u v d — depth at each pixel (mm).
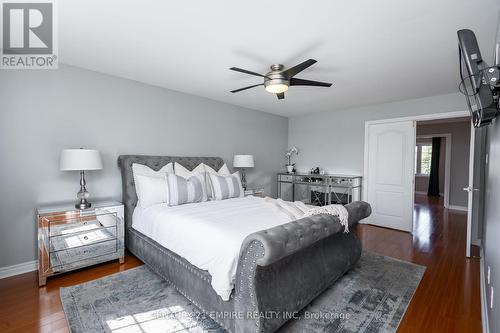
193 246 2035
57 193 2830
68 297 2193
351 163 5035
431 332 1811
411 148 4312
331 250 2406
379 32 2098
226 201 3336
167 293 2279
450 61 2668
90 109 3049
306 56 2580
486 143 3320
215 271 1783
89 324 1840
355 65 2797
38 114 2693
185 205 3021
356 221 2600
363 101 4438
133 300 2158
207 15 1878
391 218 4555
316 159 5582
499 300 1362
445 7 1742
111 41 2309
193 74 3178
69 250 2586
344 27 2025
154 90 3648
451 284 2496
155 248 2555
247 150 5137
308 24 1987
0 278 2504
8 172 2535
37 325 1835
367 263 3004
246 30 2090
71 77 2898
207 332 1780
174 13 1855
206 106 4348
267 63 2781
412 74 3062
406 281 2555
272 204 2920
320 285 2154
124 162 3199
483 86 1454
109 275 2609
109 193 3234
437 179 8633
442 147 8562
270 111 5426
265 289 1664
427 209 6367
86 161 2605
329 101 4461
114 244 2879
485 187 3189
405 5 1730
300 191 5766
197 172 3561
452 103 3869
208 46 2389
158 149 3717
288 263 1897
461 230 4473
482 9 1753
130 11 1834
